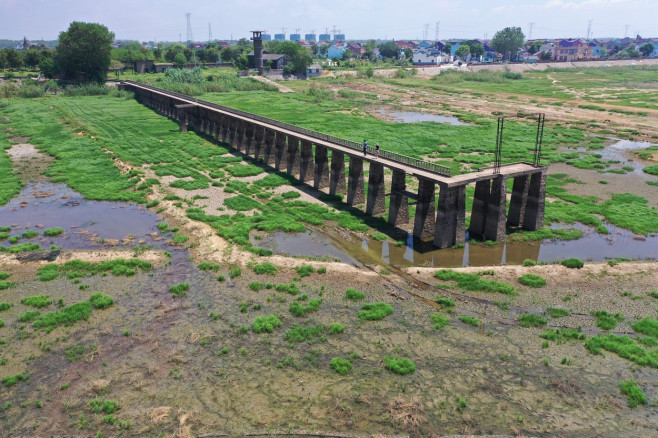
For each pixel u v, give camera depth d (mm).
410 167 51344
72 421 26391
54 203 62312
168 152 86812
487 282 40031
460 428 25688
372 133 101062
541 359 30938
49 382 29391
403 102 153125
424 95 168000
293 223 53875
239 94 163500
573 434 25281
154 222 55344
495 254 46969
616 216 55844
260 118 81375
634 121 116000
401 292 39344
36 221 56125
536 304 37281
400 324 34844
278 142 74312
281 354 31797
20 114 123938
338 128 106438
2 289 39719
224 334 33875
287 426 25906
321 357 31484
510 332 33750
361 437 25109
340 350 32125
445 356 31375
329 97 158000
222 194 64812
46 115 123812
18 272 42688
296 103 145500
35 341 33125
